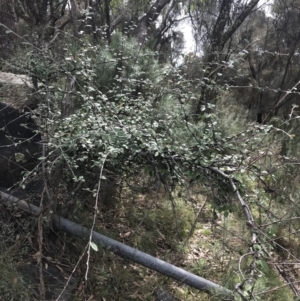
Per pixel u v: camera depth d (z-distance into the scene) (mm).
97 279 3090
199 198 4637
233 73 7301
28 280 2744
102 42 5051
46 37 4344
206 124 3398
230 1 7523
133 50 4762
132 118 3209
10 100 3617
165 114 3488
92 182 3279
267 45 9141
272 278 3436
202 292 3248
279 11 9047
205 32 7965
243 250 3641
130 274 3289
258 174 2980
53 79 3494
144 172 3379
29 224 2984
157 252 3719
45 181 2758
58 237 3223
